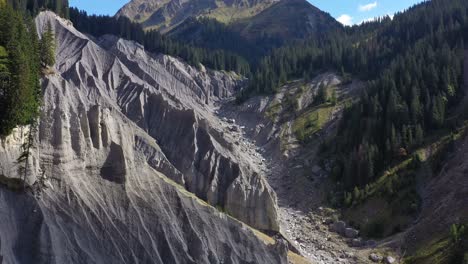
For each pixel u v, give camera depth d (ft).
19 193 214.90
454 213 303.48
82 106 259.19
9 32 237.66
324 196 383.86
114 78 437.99
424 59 487.20
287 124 520.42
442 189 333.21
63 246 206.28
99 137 257.34
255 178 332.80
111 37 590.96
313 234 335.67
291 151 465.88
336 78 594.65
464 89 447.42
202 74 654.53
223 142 363.97
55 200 222.89
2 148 218.18
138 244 230.07
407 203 337.72
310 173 417.49
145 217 244.63
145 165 269.85
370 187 366.63
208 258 244.83
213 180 329.52
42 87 259.19
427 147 379.76
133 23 636.07
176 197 262.47
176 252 237.86
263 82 609.01
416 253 292.20
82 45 448.65
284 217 358.64
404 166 369.30
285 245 270.26
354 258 303.48
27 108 226.99
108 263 214.48
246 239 262.26
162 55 614.75
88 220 224.74
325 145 440.86
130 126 329.11
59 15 479.82
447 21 625.00
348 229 336.29
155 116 387.96
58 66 412.77
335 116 503.61
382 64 574.15
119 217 237.86
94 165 250.57
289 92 584.40
